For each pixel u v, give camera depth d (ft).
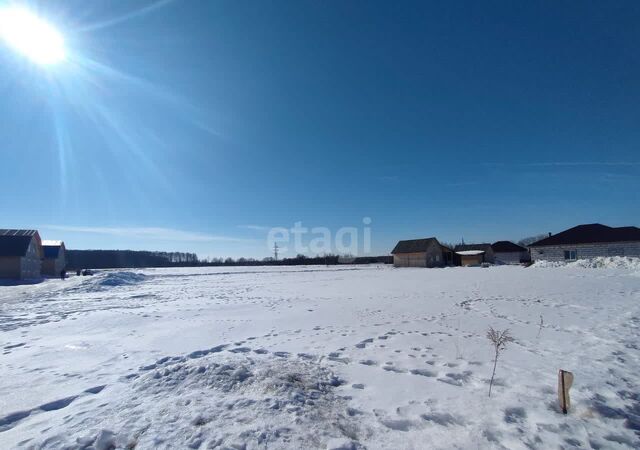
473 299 41.63
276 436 10.40
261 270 168.55
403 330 25.91
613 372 16.52
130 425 11.04
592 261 90.22
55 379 16.24
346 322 29.48
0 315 37.17
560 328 25.67
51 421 11.94
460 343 21.99
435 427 11.46
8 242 125.59
